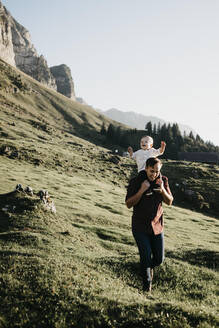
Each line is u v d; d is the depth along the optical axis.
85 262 11.07
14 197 25.50
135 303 6.12
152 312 5.68
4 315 5.75
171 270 10.70
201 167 111.06
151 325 5.14
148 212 6.20
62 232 21.02
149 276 6.12
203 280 10.18
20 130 107.12
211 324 5.20
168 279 10.12
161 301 7.01
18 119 133.62
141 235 6.23
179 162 121.69
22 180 45.03
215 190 80.94
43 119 179.88
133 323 5.30
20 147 76.62
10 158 64.62
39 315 5.74
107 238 26.84
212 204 73.06
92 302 6.15
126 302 6.21
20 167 58.62
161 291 9.12
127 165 98.75
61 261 9.65
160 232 6.39
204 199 75.06
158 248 6.35
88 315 5.66
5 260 8.89
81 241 20.33
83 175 69.56
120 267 11.08
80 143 131.38
